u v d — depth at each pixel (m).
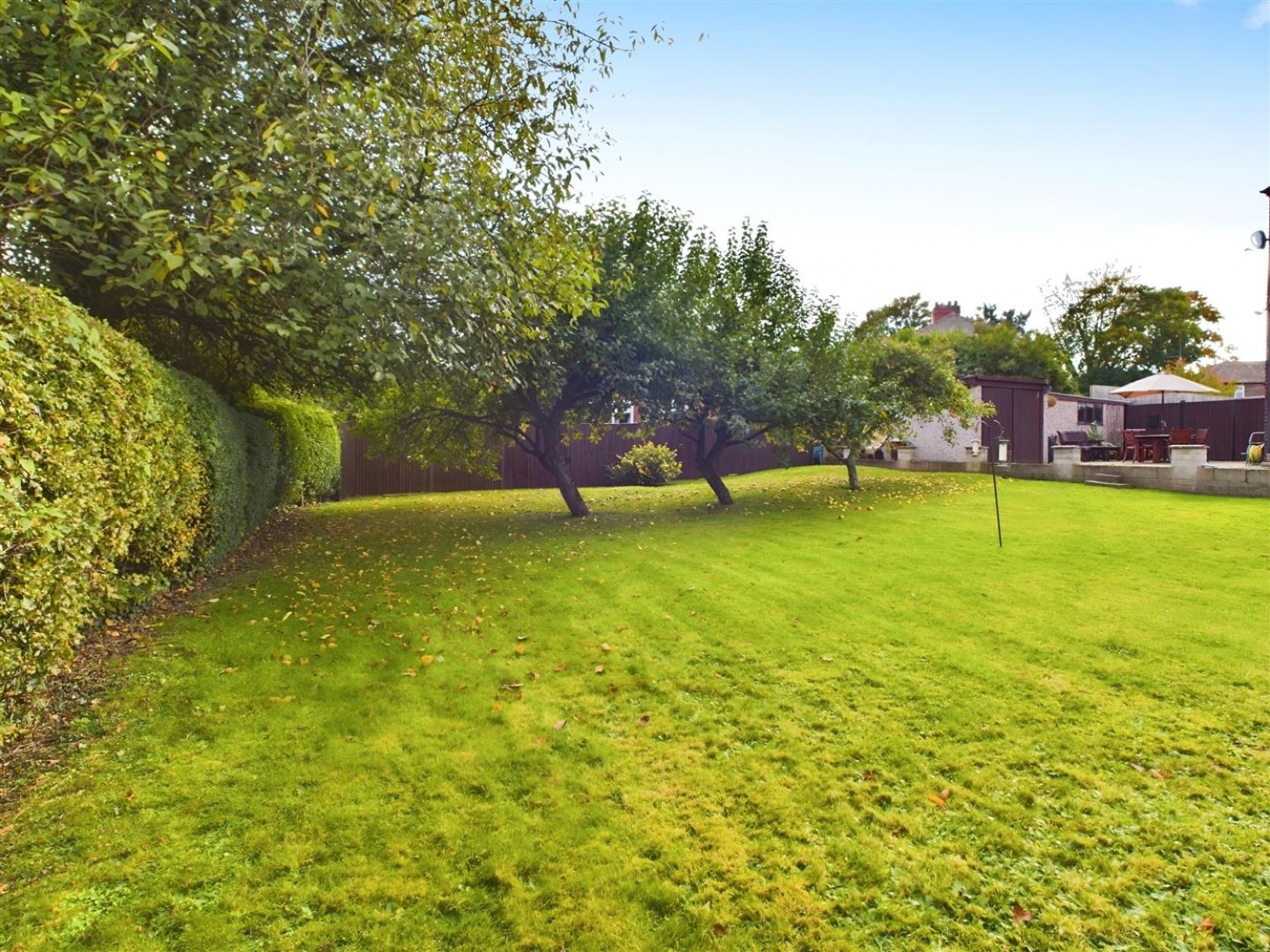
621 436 19.45
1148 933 1.98
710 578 6.27
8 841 2.32
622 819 2.57
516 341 7.69
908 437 16.67
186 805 2.59
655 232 10.02
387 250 5.08
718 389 10.45
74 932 1.93
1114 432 21.53
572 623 5.07
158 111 4.52
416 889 2.17
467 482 17.97
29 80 4.06
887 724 3.35
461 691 3.82
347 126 4.62
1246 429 17.84
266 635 4.59
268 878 2.20
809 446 12.52
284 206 4.66
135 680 3.69
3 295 2.59
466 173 5.75
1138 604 5.00
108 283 4.15
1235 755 2.95
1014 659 4.09
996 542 7.41
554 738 3.25
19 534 2.48
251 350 7.75
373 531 9.90
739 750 3.13
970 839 2.44
